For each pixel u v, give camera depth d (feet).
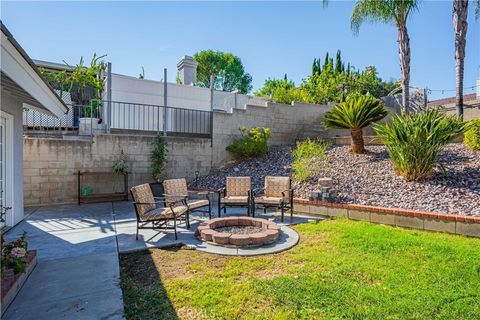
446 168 22.26
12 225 18.37
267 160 32.53
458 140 26.89
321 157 28.78
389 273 10.96
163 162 29.71
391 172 23.61
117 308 8.75
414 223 17.04
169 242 15.24
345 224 18.19
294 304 8.93
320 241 15.19
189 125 34.12
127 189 27.86
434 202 18.31
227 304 9.12
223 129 33.78
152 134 32.48
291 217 20.08
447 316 8.18
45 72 35.06
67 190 26.12
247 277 11.17
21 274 10.16
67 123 34.42
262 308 8.85
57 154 25.63
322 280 10.54
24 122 30.76
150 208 17.60
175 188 20.63
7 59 9.32
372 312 8.38
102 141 27.37
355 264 11.84
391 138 22.44
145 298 9.55
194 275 11.44
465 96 68.23
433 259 12.22
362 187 22.54
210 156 32.91
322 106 41.37
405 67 34.12
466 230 15.39
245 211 23.39
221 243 14.57
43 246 14.64
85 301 9.16
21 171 19.95
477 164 21.88
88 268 11.85
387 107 47.67
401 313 8.34
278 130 38.01
